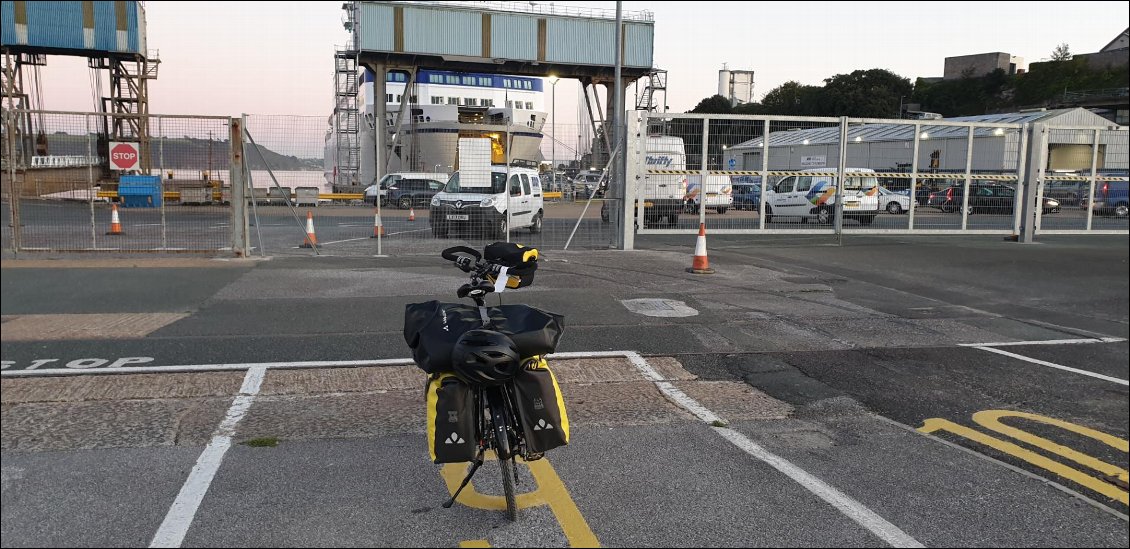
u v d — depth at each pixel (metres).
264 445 4.52
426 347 3.31
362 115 46.06
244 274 11.02
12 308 8.52
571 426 4.98
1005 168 19.55
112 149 13.03
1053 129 18.11
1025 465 4.40
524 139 29.56
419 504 3.73
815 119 16.50
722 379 6.25
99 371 6.00
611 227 16.09
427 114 49.25
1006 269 13.00
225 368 6.18
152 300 8.98
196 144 13.58
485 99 63.22
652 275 11.61
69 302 8.84
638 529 3.49
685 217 21.00
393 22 46.66
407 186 33.12
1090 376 6.46
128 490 3.83
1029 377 6.41
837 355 7.09
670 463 4.32
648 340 7.50
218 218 20.72
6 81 35.75
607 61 51.75
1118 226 19.67
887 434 4.93
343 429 4.82
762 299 9.80
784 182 24.41
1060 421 5.26
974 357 7.10
